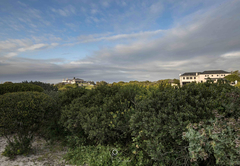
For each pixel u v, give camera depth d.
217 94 2.91
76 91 5.62
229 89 3.28
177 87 3.52
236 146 2.05
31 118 3.63
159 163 2.63
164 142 2.70
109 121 3.71
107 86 5.42
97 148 3.80
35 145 4.43
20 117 3.50
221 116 2.36
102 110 4.23
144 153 3.19
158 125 2.56
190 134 2.29
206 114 2.50
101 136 3.71
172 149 2.60
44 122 4.18
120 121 3.65
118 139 3.88
